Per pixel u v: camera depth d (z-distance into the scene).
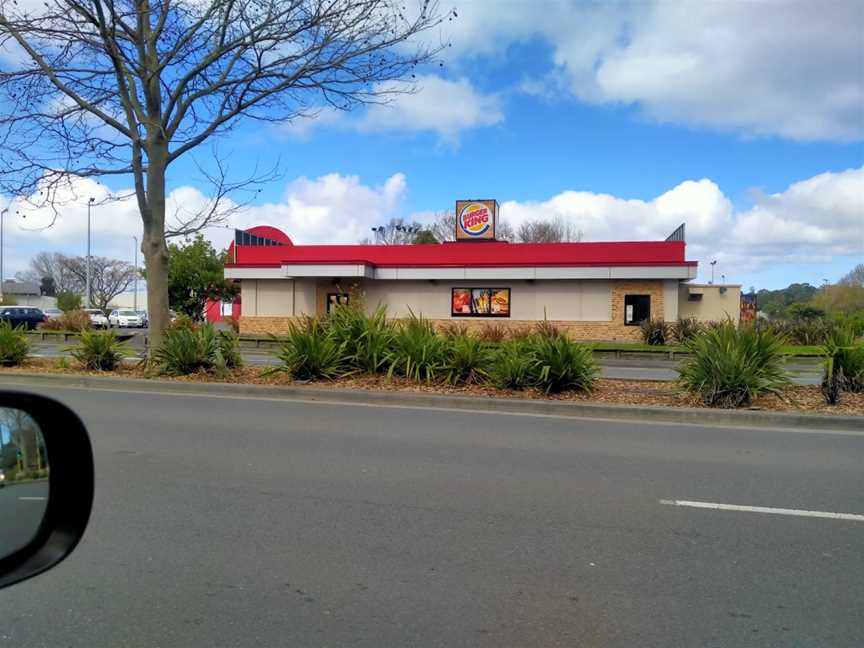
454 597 3.73
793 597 3.74
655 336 25.92
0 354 14.52
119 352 14.30
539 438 7.95
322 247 32.12
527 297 29.77
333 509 5.20
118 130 12.88
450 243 31.03
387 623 3.44
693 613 3.55
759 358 10.19
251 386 11.45
